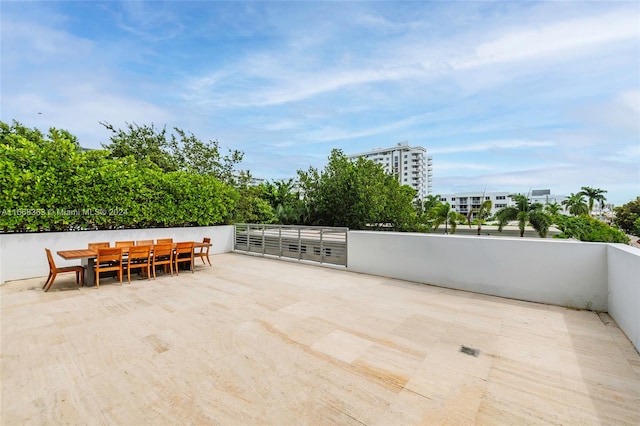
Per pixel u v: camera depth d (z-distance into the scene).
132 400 2.25
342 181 19.14
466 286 5.45
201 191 10.07
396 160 96.12
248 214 13.76
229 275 6.82
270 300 4.88
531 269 4.80
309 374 2.64
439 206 30.27
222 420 2.02
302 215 21.17
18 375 2.59
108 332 3.56
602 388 2.43
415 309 4.43
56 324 3.81
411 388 2.43
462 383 2.51
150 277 6.53
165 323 3.87
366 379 2.56
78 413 2.09
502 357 2.96
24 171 6.33
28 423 1.98
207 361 2.87
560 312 4.29
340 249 7.53
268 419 2.04
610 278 4.10
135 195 8.30
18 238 6.36
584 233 19.31
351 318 4.05
